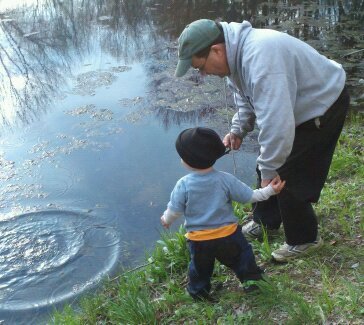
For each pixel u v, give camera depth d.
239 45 2.47
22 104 7.39
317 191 2.90
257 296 2.87
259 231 3.62
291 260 3.20
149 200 5.06
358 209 3.75
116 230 4.65
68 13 11.71
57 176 5.56
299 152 2.74
